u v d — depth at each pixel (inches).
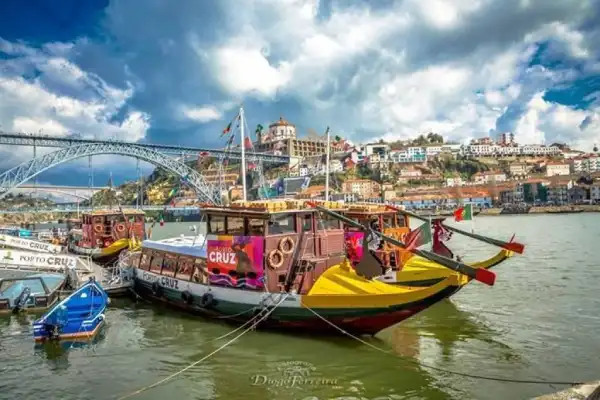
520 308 725.9
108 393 447.5
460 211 893.8
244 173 890.1
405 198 5403.5
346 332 550.3
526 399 390.6
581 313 684.1
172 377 480.1
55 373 499.5
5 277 866.8
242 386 451.5
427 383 446.3
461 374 465.7
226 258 642.2
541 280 965.2
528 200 5994.1
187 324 672.4
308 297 557.0
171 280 760.3
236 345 559.5
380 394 425.7
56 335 607.8
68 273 892.0
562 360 496.4
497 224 3326.8
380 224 808.9
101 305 649.0
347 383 450.0
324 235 645.9
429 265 779.4
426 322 653.9
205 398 430.3
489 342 561.9
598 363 485.7
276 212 592.7
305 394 429.7
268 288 594.2
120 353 558.3
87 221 1411.2
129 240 1270.9
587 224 3029.0
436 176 7421.3
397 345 553.9
